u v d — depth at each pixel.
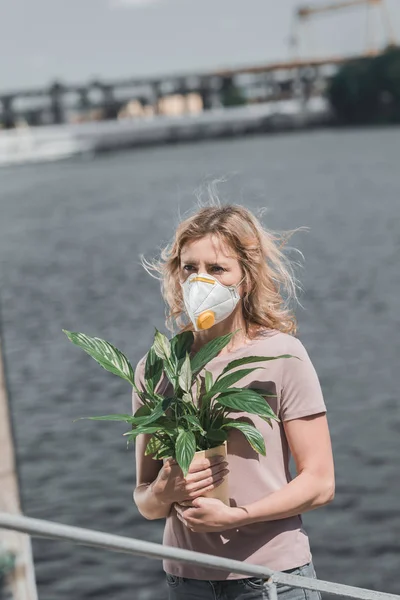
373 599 1.84
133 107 157.38
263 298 2.15
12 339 29.05
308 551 2.10
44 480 15.10
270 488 2.06
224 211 2.13
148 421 1.99
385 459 15.59
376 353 25.22
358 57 166.38
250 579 2.02
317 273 38.50
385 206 59.31
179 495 2.01
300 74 168.25
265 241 2.16
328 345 26.70
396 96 160.25
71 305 34.53
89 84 152.12
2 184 90.19
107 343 2.15
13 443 4.44
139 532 12.76
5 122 143.50
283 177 80.25
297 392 2.07
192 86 167.62
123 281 38.66
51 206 68.50
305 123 163.12
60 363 25.16
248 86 170.75
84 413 19.91
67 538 1.48
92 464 15.89
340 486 14.32
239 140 149.12
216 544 2.05
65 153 125.00
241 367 2.10
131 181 84.06
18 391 22.16
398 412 18.97
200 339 2.20
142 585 10.50
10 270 43.22
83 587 10.46
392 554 11.68
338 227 51.75
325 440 2.07
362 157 97.38
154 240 49.25
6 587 4.67
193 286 2.06
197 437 2.04
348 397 20.67
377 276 37.22
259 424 2.06
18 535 4.77
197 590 2.08
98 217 60.59
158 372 2.12
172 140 146.38
